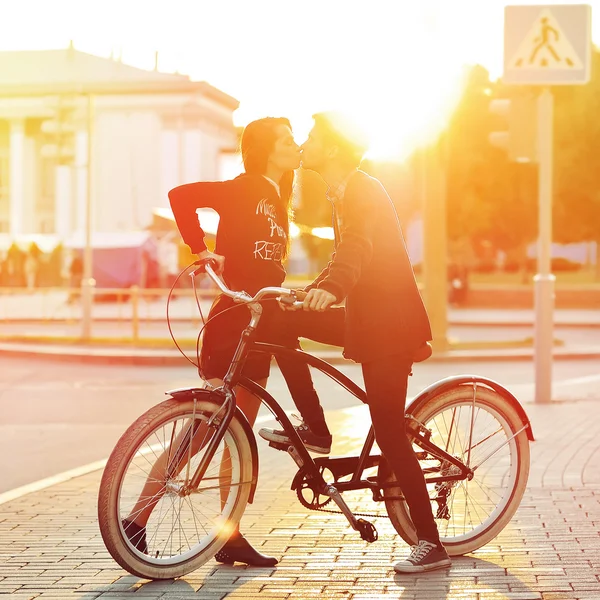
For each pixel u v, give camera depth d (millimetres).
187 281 45125
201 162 69750
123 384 16344
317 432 5164
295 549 5555
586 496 6945
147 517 4961
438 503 5387
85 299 24125
